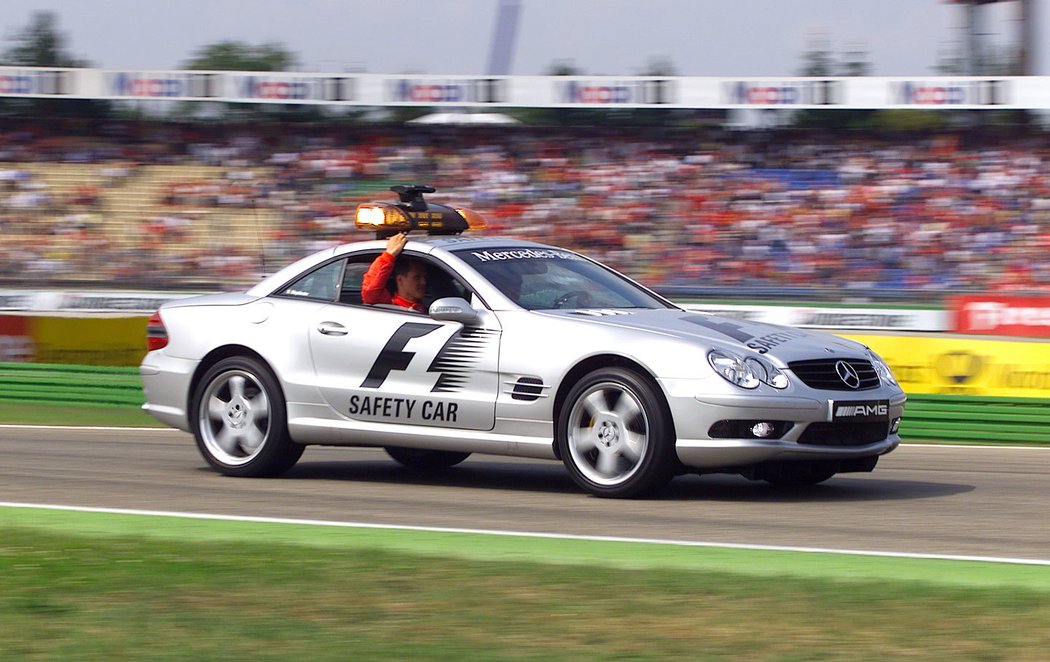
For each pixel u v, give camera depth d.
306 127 45.69
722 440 9.35
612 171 42.84
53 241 40.53
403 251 10.92
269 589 6.11
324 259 11.30
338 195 43.09
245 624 5.44
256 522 8.39
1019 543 7.89
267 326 11.16
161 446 13.85
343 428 10.77
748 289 33.56
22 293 36.81
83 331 24.53
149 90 45.41
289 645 5.11
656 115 44.94
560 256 11.43
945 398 15.88
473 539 7.75
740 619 5.51
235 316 11.35
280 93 45.41
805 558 7.15
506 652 4.99
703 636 5.23
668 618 5.53
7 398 21.11
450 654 4.96
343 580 6.29
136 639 5.21
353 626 5.41
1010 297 29.14
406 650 5.02
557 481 11.15
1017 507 9.55
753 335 9.98
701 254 39.56
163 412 11.59
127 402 19.69
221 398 11.32
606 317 10.12
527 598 5.91
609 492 9.66
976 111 42.91
